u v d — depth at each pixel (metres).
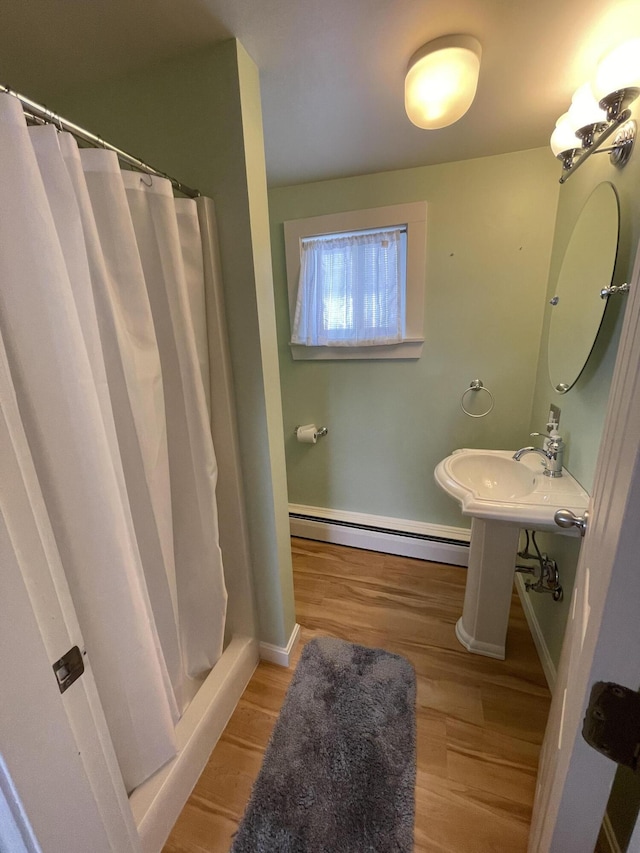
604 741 0.45
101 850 0.57
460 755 1.18
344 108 1.27
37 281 0.66
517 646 1.59
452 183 1.75
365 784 1.10
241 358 1.21
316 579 2.08
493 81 1.16
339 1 0.84
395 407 2.13
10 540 0.45
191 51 1.00
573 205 1.45
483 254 1.79
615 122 0.93
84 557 0.80
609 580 0.42
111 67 1.06
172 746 1.02
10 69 1.05
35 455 0.71
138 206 0.94
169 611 1.12
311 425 2.28
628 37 0.96
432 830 1.00
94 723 0.58
